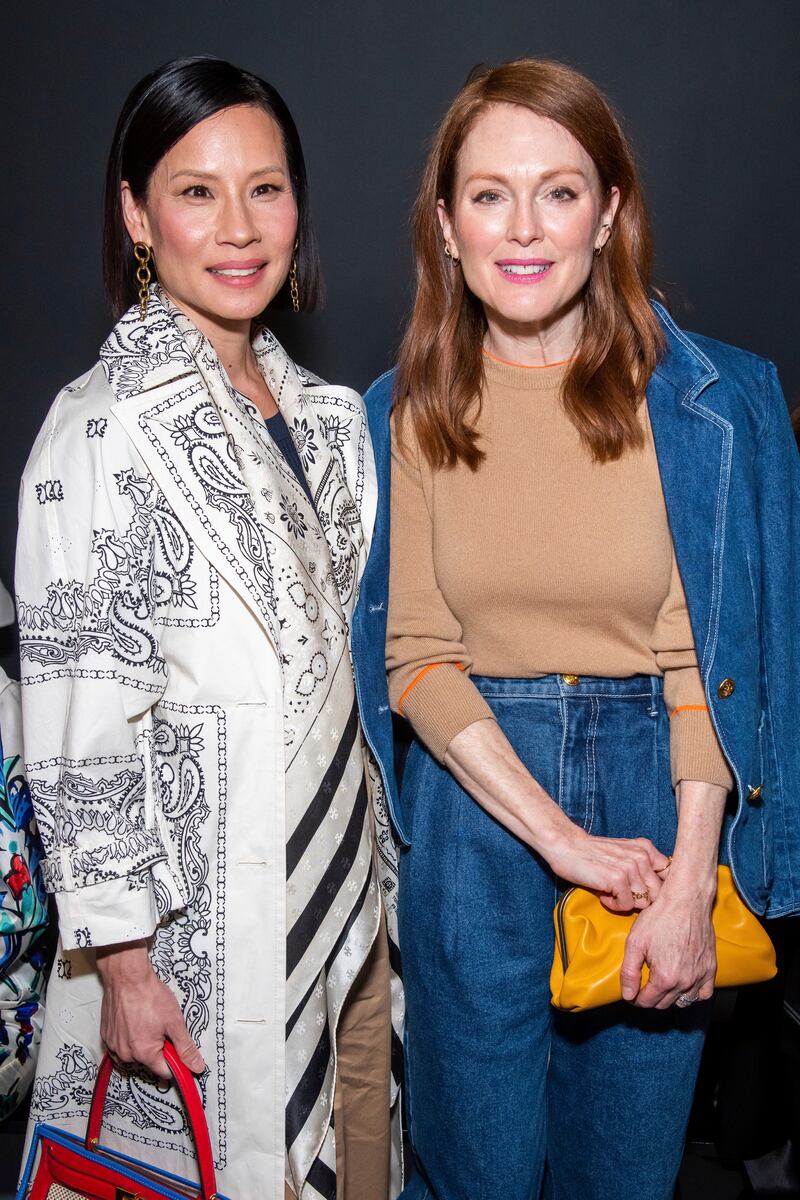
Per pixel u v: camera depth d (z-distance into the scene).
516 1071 1.68
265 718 1.47
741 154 2.50
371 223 2.55
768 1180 2.08
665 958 1.50
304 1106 1.58
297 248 1.67
